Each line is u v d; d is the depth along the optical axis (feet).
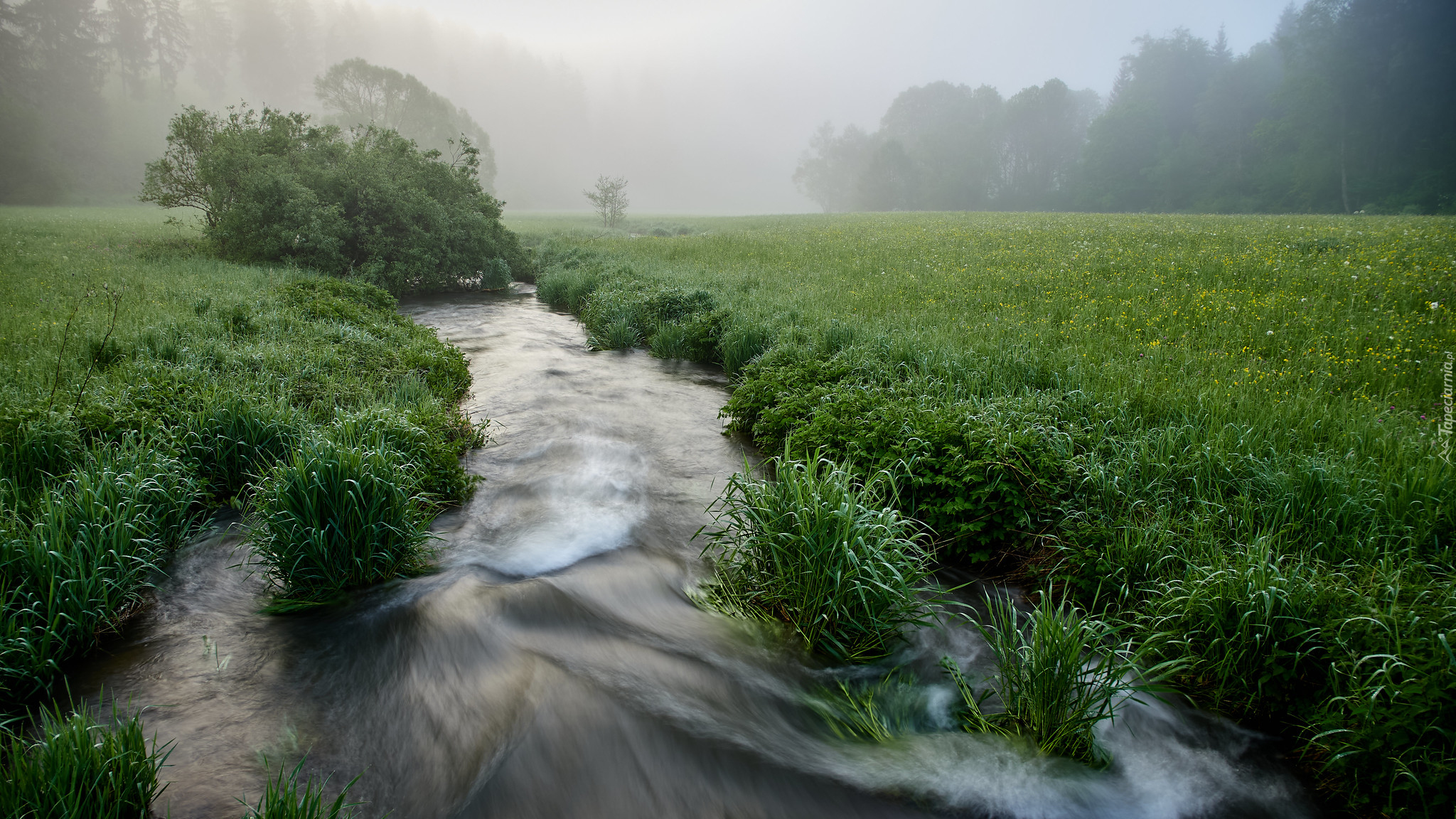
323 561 16.37
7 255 59.52
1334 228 80.02
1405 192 188.24
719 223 177.06
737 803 11.41
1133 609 15.03
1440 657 10.48
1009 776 11.82
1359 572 14.05
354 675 14.02
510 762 12.02
